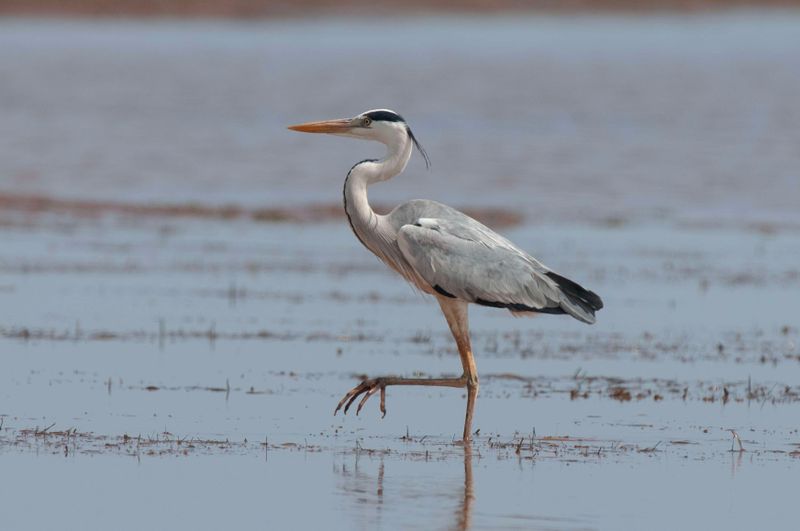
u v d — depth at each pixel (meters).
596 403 12.27
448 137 38.06
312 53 66.25
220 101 46.78
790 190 28.95
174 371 13.01
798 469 10.17
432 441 10.88
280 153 34.03
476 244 10.97
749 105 48.25
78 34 72.12
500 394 12.58
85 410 11.44
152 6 80.75
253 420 11.34
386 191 27.92
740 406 12.17
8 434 10.59
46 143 34.19
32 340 14.15
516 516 8.87
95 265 18.88
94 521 8.58
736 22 89.06
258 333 14.86
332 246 21.39
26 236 21.33
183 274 18.45
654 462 10.31
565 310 11.00
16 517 8.62
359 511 8.90
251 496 9.17
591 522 8.79
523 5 90.62
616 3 91.88
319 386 12.65
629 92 52.62
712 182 30.00
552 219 24.69
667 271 19.47
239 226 23.27
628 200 27.39
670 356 14.28
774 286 18.47
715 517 8.95
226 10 81.81
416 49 69.56
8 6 79.06
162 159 32.12
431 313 16.36
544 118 43.59
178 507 8.89
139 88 50.28
